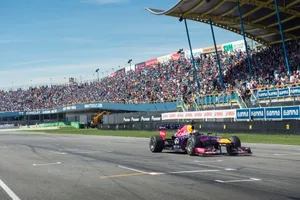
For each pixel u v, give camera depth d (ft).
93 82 274.16
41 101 296.92
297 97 98.43
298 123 77.97
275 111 86.38
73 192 27.89
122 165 43.60
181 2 117.39
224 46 210.79
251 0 118.21
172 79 188.03
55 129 222.28
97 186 30.07
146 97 189.06
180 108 148.97
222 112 104.73
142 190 27.68
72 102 260.83
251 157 46.98
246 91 116.78
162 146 57.47
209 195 25.07
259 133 87.66
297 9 124.06
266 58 145.69
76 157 56.03
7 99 316.81
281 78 116.26
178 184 29.55
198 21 142.20
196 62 186.39
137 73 231.50
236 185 28.25
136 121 149.18
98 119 204.85
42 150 72.90
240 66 153.38
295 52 134.10
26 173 39.42
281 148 59.52
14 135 162.91
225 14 134.21
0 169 43.73
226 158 46.26
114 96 224.53
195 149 48.65
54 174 37.91
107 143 88.89
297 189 26.27
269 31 146.20
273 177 31.35
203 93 145.79
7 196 27.07
